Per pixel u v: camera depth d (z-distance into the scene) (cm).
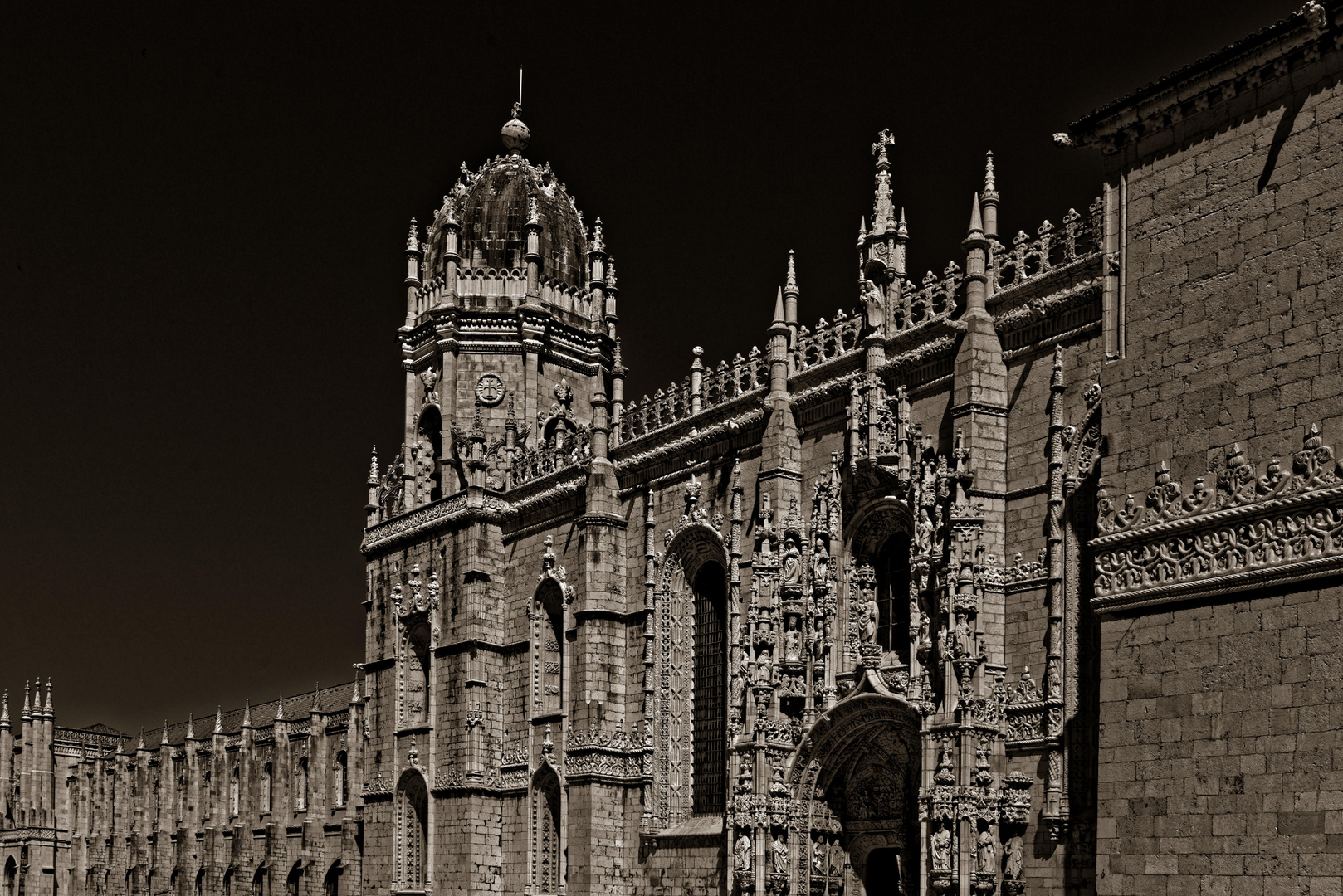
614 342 7112
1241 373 2906
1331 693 2648
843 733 4491
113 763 12400
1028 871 3781
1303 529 2744
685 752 5369
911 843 4341
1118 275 3228
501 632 6291
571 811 5516
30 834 12531
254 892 9775
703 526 5275
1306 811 2653
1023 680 3897
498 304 6800
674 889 5156
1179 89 3083
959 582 3962
